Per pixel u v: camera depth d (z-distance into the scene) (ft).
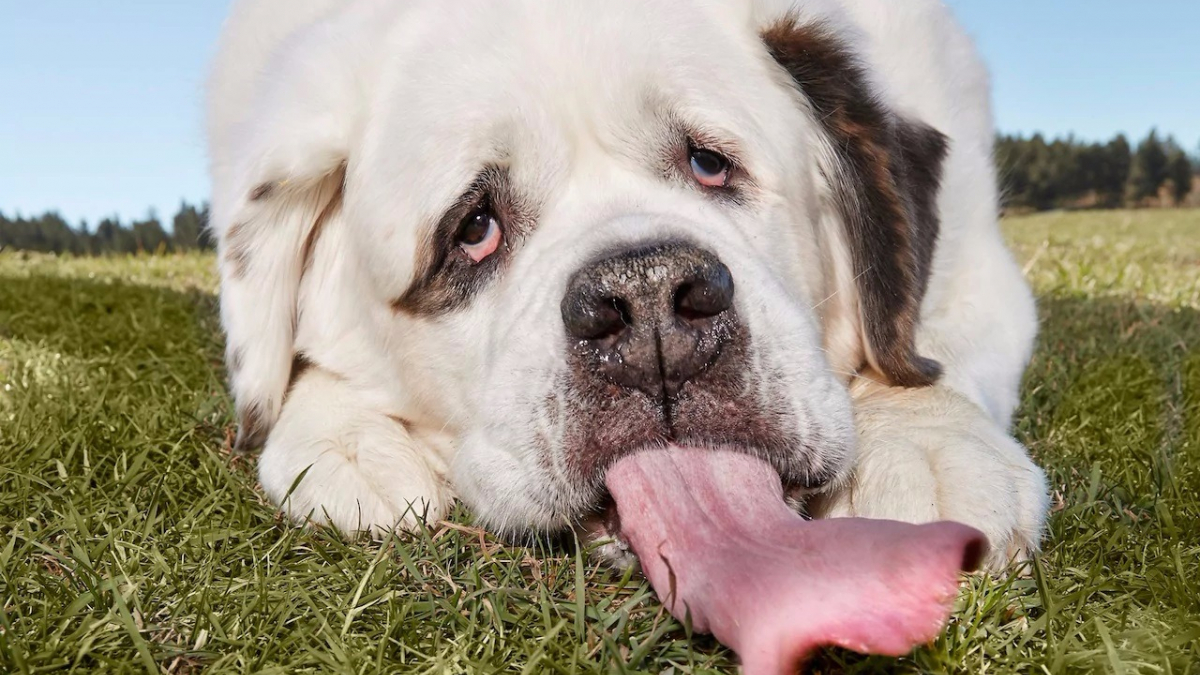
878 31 3.01
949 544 1.92
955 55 3.20
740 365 2.24
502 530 2.40
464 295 2.52
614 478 2.23
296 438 2.64
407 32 2.65
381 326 2.64
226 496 2.59
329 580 2.30
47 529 2.42
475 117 2.46
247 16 3.21
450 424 2.60
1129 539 2.35
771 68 2.67
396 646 2.14
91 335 3.84
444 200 2.48
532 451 2.31
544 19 2.52
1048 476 2.61
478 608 2.20
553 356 2.28
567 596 2.27
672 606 2.08
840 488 2.40
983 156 3.10
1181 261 7.52
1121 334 3.76
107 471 2.69
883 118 2.68
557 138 2.47
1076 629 2.07
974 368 2.79
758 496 2.19
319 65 2.69
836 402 2.34
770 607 1.95
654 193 2.49
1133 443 2.76
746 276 2.32
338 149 2.65
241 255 2.71
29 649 2.11
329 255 2.77
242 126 2.82
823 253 2.69
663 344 2.21
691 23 2.58
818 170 2.70
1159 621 2.10
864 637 1.90
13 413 2.96
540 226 2.49
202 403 3.07
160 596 2.26
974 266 2.90
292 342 2.79
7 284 5.13
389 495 2.54
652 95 2.47
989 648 2.08
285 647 2.14
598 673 2.04
